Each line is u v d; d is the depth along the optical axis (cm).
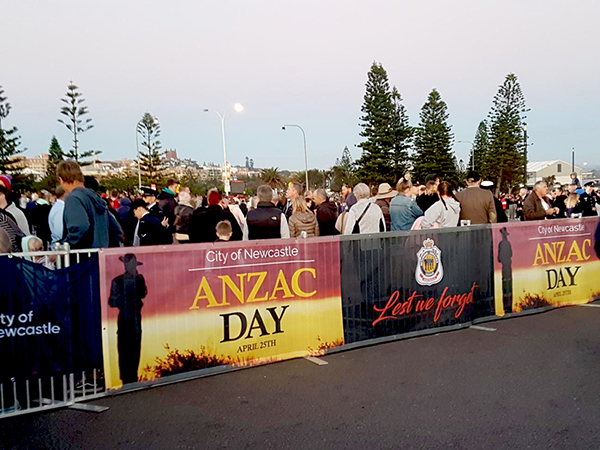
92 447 320
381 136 5494
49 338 380
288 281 484
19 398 373
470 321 599
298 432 335
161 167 6619
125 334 409
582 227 693
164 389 417
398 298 548
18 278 369
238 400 392
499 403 373
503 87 5659
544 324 596
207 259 442
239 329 459
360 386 415
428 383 417
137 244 679
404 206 687
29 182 4944
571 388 398
